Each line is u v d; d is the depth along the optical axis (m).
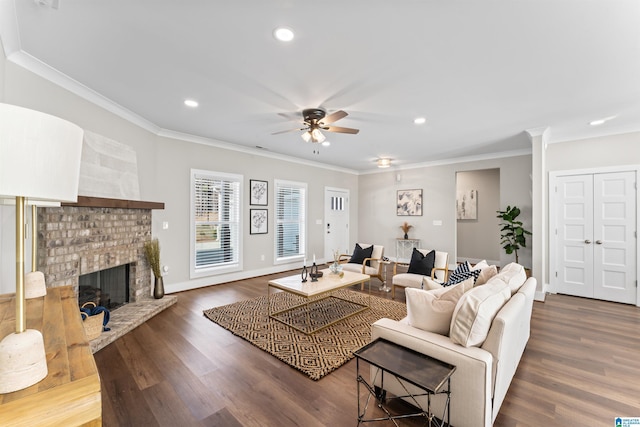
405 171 7.08
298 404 1.87
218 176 4.89
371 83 2.67
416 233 6.88
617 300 4.07
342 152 5.70
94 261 2.86
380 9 1.70
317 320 3.31
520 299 1.94
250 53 2.19
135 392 1.97
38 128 0.67
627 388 2.03
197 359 2.42
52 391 0.68
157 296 3.75
